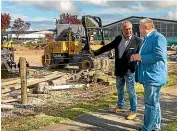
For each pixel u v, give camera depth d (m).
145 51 5.54
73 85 10.84
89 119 6.95
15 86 10.03
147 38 5.55
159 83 5.54
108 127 6.41
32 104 8.14
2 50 14.57
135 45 6.83
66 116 7.14
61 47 17.52
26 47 42.69
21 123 6.60
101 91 10.47
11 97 9.20
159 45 5.38
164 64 5.57
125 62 6.90
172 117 7.22
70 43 17.45
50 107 8.05
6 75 13.93
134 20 49.44
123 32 6.84
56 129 6.25
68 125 6.52
